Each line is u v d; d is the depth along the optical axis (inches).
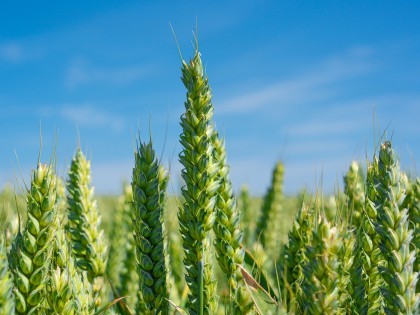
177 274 17.0
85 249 13.6
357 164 15.2
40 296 10.3
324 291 9.7
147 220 12.0
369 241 11.4
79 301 10.9
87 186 14.2
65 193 15.5
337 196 11.8
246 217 24.6
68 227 14.0
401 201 10.9
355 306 10.8
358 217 13.3
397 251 10.5
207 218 11.6
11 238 12.8
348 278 10.4
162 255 12.1
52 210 10.6
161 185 13.8
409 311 10.2
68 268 11.2
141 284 12.0
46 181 10.6
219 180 11.8
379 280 11.3
